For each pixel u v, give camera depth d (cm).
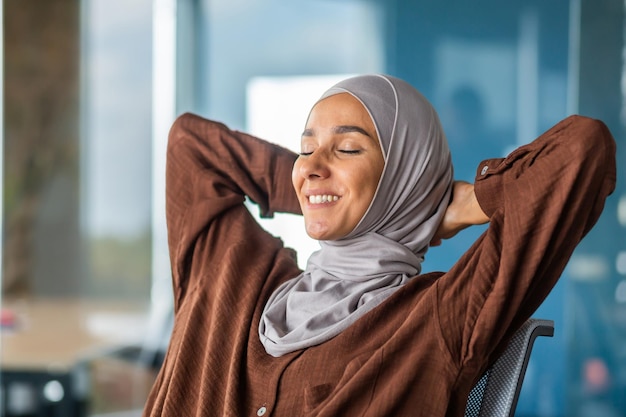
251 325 141
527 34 459
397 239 139
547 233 116
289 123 557
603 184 116
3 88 557
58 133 569
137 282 573
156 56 573
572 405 433
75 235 571
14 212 561
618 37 425
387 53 498
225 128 169
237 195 161
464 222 141
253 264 152
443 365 121
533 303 122
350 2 530
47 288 568
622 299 422
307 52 547
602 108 430
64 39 568
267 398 131
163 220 577
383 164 135
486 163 131
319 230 136
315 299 137
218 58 567
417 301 128
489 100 468
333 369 128
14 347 316
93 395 358
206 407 138
